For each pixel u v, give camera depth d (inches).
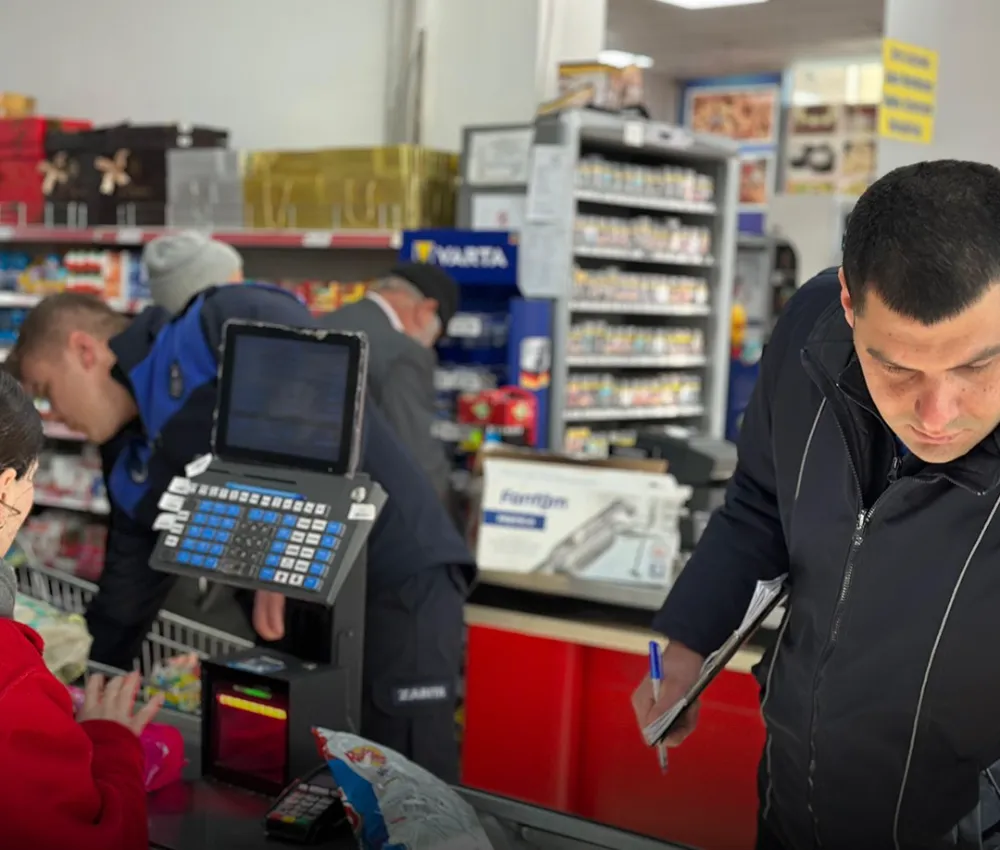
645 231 218.8
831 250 302.7
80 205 250.8
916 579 58.5
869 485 59.4
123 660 102.9
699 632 70.9
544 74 247.1
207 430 90.4
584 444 212.5
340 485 68.1
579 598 115.7
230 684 69.6
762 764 72.1
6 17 307.3
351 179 216.4
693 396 239.1
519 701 122.0
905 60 179.2
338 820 63.3
